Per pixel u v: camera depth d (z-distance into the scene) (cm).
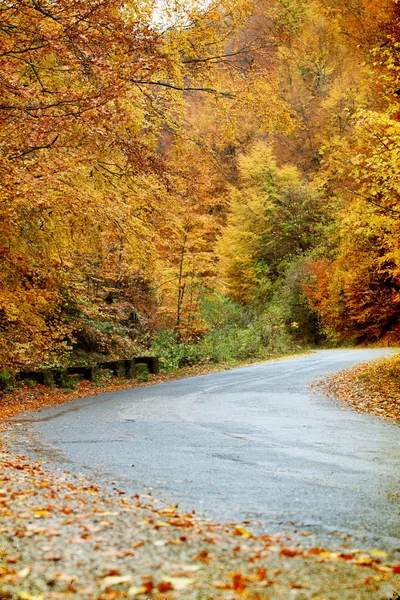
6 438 862
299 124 1493
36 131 927
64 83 1170
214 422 984
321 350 3538
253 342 3106
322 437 823
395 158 1125
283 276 4753
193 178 1505
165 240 1396
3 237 1252
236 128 1514
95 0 930
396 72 1365
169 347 2666
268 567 320
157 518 412
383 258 1457
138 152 1141
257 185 4791
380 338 3638
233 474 587
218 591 287
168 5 1251
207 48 1366
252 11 1353
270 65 1482
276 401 1270
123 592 283
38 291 1355
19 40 961
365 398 1236
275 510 449
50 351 1733
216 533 379
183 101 1392
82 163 1141
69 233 1351
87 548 341
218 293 3030
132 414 1130
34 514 408
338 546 363
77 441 819
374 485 538
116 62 1010
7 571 305
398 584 298
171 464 642
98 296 2280
